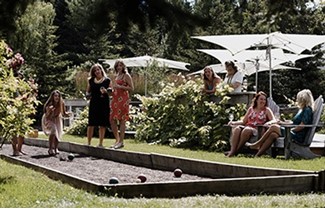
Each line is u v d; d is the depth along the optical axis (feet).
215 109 32.83
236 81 33.01
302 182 17.33
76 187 18.06
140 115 39.55
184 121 35.19
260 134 27.43
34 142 38.52
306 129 26.58
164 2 11.20
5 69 21.71
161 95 37.96
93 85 31.53
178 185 16.52
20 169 23.03
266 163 23.40
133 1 11.10
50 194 16.52
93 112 31.53
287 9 14.20
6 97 21.85
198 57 82.12
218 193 16.81
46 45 84.17
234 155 27.40
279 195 16.52
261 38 40.73
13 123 22.53
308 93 27.07
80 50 99.50
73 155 28.99
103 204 14.70
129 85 31.99
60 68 87.35
